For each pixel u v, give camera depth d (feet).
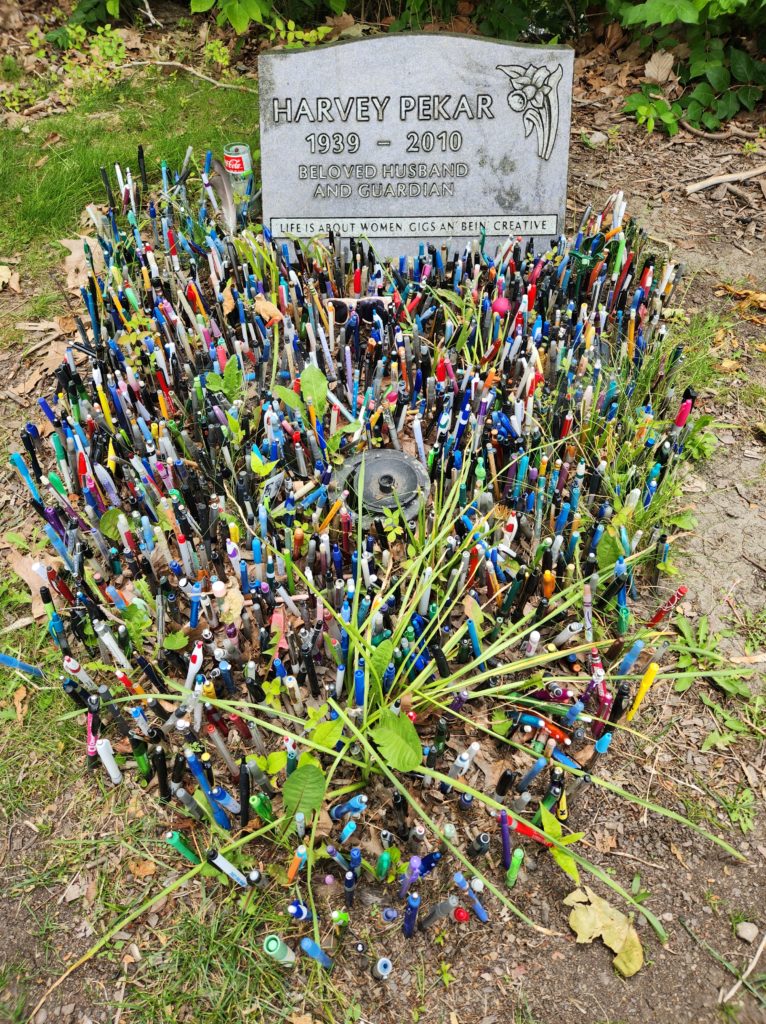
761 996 7.28
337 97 13.83
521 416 11.19
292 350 12.47
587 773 8.20
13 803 8.49
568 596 9.71
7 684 9.37
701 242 15.60
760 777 8.64
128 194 15.12
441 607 9.13
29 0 22.35
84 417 11.54
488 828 8.17
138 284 14.07
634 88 19.31
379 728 7.80
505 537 9.87
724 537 10.82
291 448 11.35
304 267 14.28
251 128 18.30
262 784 8.07
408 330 12.91
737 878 7.98
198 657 8.42
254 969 7.36
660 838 8.23
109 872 7.99
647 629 9.75
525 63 13.46
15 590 10.28
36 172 17.16
